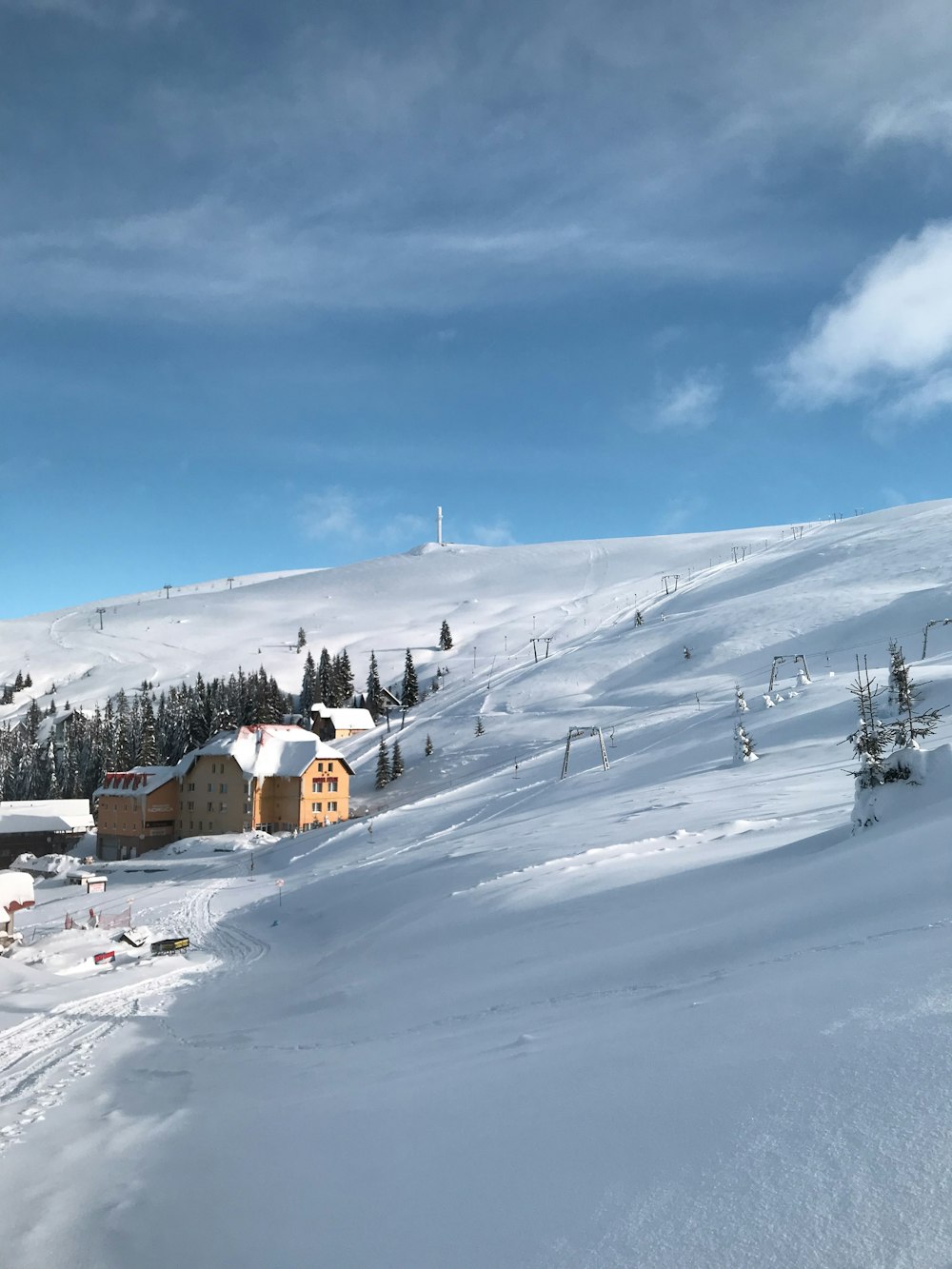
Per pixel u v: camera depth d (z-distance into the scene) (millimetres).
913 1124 3551
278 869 64000
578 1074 6004
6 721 176375
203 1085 12430
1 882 39875
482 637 182250
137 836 86188
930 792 15383
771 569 152250
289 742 89688
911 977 5617
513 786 66250
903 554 130250
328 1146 6809
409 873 39844
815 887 11695
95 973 31500
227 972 30766
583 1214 3844
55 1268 5973
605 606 180125
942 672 53469
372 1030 13570
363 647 198125
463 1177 4941
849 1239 2934
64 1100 12805
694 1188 3674
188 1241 5789
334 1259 4598
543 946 15727
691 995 7523
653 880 19516
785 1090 4340
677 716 76250
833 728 48188
